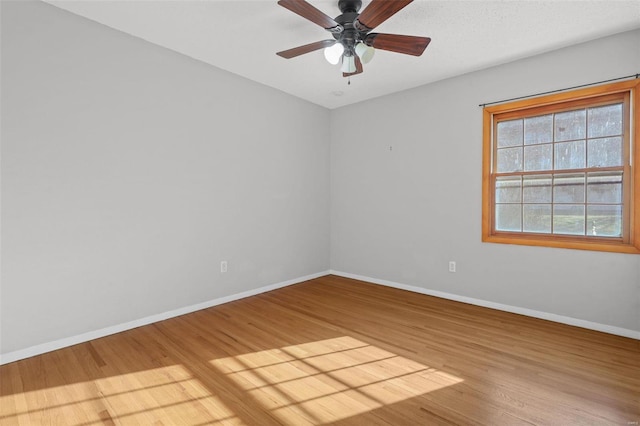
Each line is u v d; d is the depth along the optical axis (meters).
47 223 2.50
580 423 1.67
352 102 4.77
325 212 5.06
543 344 2.61
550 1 2.32
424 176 4.04
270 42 3.02
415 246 4.15
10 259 2.34
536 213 3.30
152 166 3.10
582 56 2.93
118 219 2.88
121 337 2.78
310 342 2.68
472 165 3.63
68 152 2.59
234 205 3.82
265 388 2.02
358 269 4.81
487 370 2.21
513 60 3.30
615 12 2.45
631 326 2.74
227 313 3.39
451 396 1.92
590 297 2.93
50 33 2.48
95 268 2.75
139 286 3.03
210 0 2.37
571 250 3.02
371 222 4.62
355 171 4.79
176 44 3.08
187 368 2.26
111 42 2.80
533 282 3.25
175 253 3.29
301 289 4.30
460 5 2.37
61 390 2.00
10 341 2.34
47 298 2.51
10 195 2.33
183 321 3.16
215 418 1.74
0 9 2.27
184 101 3.33
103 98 2.77
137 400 1.90
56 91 2.52
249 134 3.96
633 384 2.02
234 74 3.78
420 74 3.69
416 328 2.97
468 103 3.64
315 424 1.69
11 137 2.33
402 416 1.75
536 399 1.88
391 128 4.36
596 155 2.96
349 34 2.29
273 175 4.26
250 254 4.00
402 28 2.70
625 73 2.74
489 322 3.10
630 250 2.72
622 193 2.84
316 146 4.88
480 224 3.59
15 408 1.83
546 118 3.23
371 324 3.07
